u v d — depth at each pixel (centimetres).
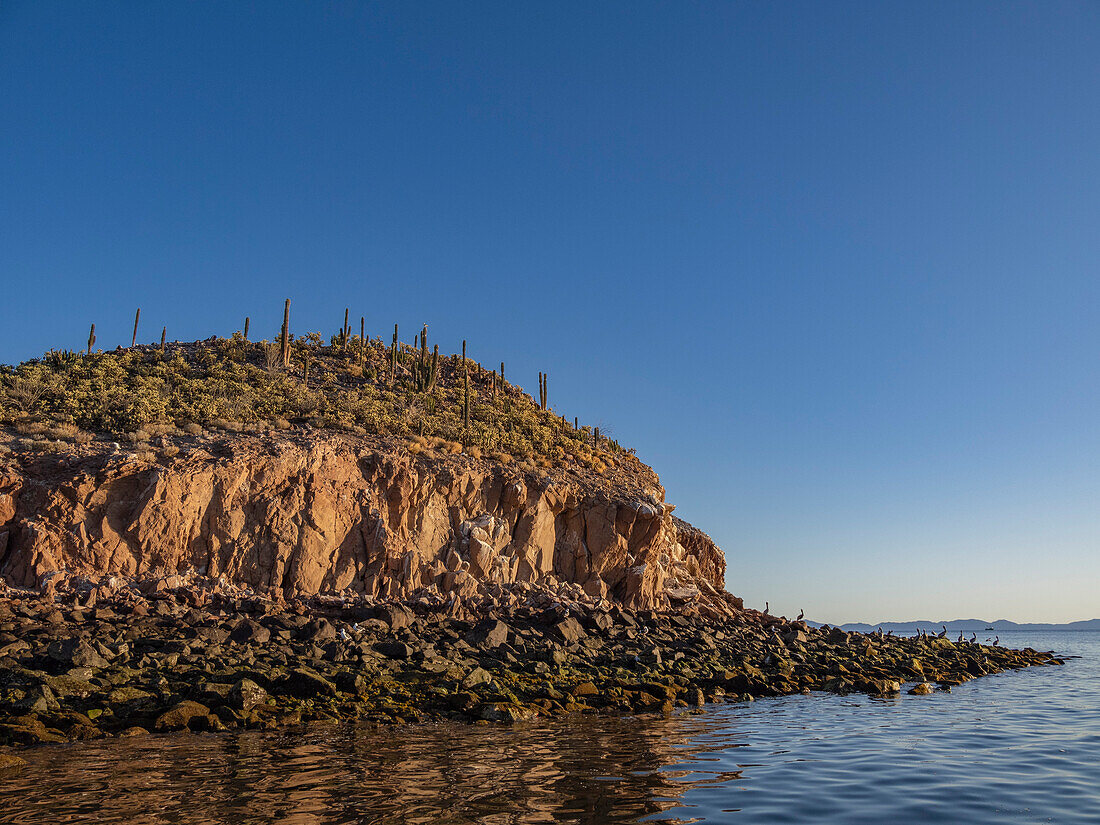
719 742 1656
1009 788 1236
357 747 1544
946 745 1656
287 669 2286
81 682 1948
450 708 1994
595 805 1106
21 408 4272
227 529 3572
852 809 1093
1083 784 1269
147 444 3866
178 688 2016
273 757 1441
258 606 3219
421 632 3088
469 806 1097
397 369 7269
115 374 5456
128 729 1686
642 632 3722
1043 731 1875
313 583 3644
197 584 3384
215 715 1767
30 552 3203
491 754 1476
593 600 4194
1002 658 4544
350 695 2045
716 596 5181
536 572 4322
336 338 7562
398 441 4691
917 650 4344
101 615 2869
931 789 1223
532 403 7494
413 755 1464
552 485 4500
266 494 3734
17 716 1689
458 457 4647
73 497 3391
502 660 2658
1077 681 3391
